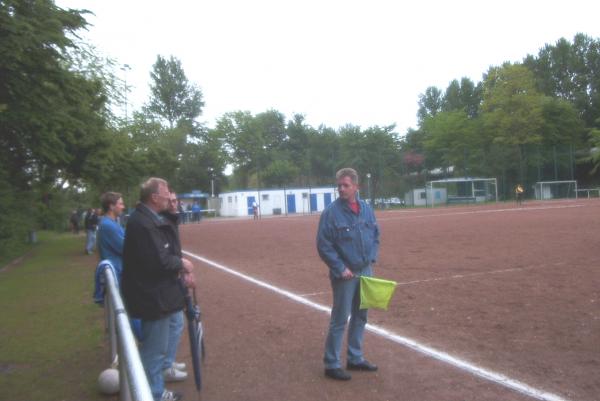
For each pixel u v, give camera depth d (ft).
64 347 21.72
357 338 17.26
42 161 50.16
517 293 27.14
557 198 191.31
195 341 14.33
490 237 56.90
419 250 48.08
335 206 16.80
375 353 18.75
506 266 36.22
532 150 197.47
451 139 230.07
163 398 14.88
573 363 16.84
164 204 13.74
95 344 21.95
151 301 13.15
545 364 16.85
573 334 19.84
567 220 75.72
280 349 19.98
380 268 37.88
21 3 32.01
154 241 13.05
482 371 16.44
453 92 310.04
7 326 25.82
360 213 16.93
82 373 18.45
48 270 49.78
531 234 57.72
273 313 25.71
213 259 50.03
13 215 61.26
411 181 199.31
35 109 36.24
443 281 31.55
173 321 16.37
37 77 34.37
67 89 37.11
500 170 196.54
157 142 92.07
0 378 18.10
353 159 202.59
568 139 218.18
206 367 18.35
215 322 24.54
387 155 203.10
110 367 17.20
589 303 24.32
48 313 28.73
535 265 35.96
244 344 20.83
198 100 271.28
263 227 102.47
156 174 88.48
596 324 20.97
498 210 121.29
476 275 33.12
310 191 201.36
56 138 40.98
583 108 238.07
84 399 16.01
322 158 213.66
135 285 13.19
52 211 99.76
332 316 16.87
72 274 45.65
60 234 125.29
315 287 32.24
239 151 292.20
